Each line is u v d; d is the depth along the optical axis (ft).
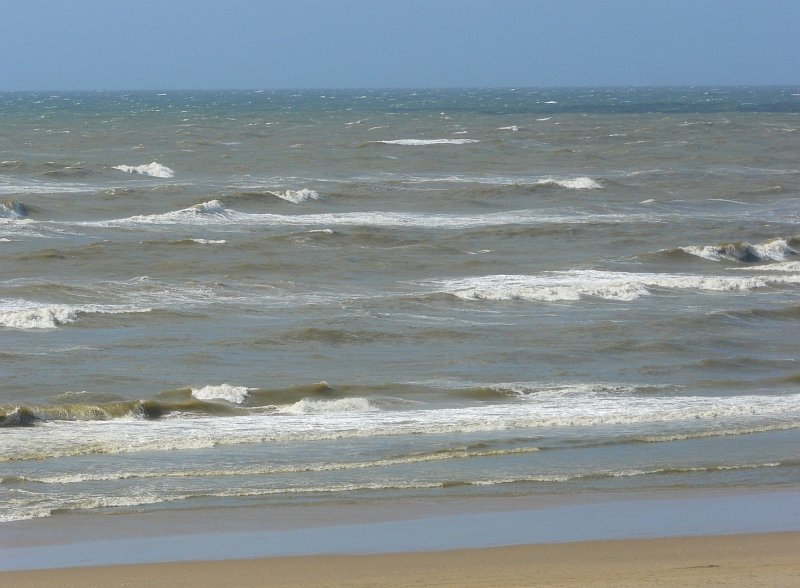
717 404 142.72
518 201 382.01
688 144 611.06
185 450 116.98
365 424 130.00
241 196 359.25
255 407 141.28
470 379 160.35
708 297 233.14
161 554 80.23
